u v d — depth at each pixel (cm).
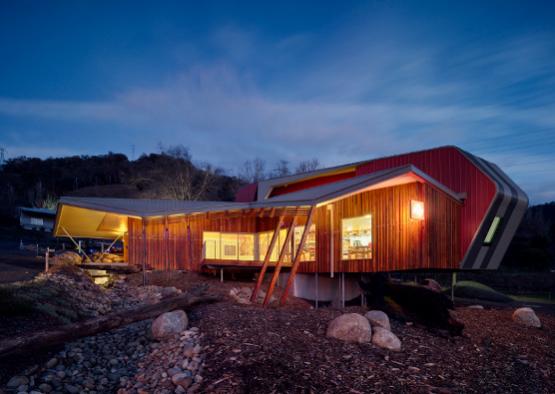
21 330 736
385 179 1431
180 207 1730
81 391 600
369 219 1688
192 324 823
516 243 3375
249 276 2044
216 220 1953
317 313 966
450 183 1692
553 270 3141
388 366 666
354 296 1889
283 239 2005
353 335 767
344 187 1392
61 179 6706
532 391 651
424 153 1809
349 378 598
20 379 600
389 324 901
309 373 597
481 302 1972
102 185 6325
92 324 779
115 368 680
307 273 1989
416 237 1489
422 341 841
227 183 5284
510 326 1102
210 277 1850
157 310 920
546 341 1000
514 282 2827
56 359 679
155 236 1780
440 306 973
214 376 575
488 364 762
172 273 1753
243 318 863
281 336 754
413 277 2848
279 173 5281
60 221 1908
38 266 1599
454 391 602
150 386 584
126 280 1597
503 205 1577
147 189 5181
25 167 7162
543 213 5600
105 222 1942
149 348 746
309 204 1342
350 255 1759
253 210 1533
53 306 886
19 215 4528
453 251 1594
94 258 2022
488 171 1595
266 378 567
